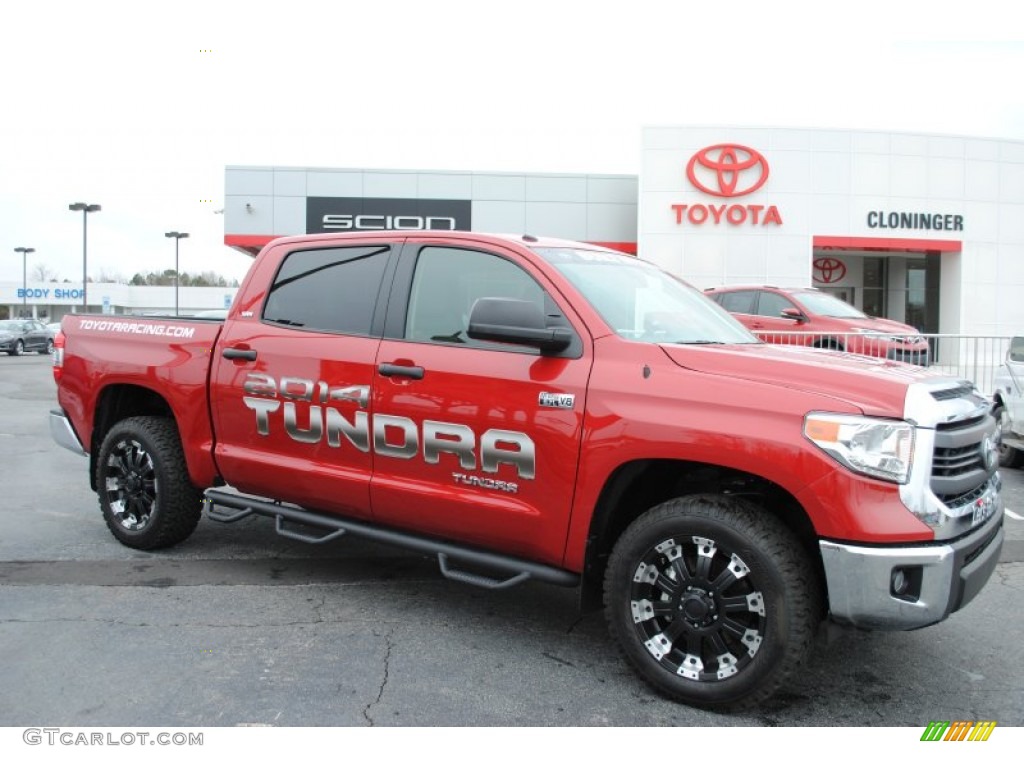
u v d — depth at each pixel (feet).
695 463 11.50
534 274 12.97
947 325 80.43
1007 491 25.90
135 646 12.91
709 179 76.64
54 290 268.41
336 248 15.37
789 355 12.01
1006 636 13.99
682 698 11.15
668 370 11.44
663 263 76.89
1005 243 79.71
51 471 27.71
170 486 17.10
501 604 15.25
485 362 12.78
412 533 13.94
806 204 76.79
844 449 10.10
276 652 12.79
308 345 14.83
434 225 86.79
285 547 18.72
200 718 10.61
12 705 10.91
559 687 11.75
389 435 13.64
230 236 86.53
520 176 86.69
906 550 9.94
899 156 77.46
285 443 15.06
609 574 11.73
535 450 12.12
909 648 13.42
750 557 10.55
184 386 16.51
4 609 14.44
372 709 10.96
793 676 10.50
